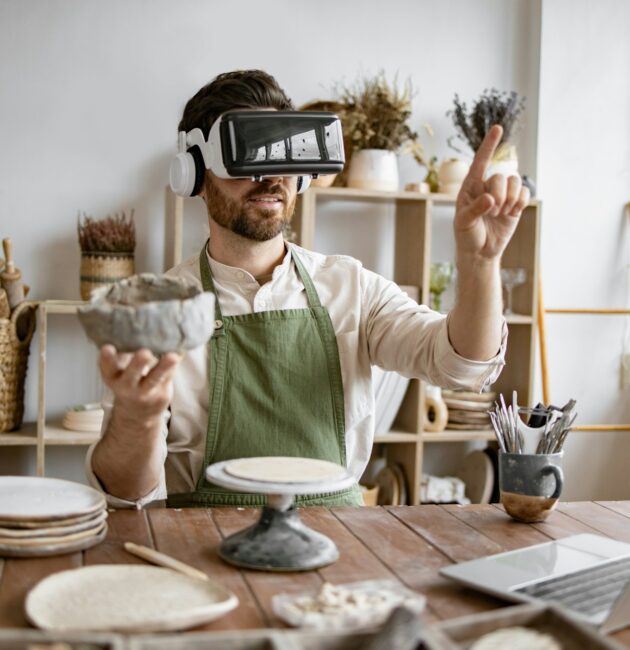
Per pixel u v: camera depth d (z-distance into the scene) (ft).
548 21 12.50
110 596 3.67
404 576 4.15
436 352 5.80
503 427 5.28
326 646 2.93
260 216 6.08
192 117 6.25
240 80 6.20
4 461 11.06
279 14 11.73
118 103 11.28
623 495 13.07
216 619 3.56
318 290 6.48
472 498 12.03
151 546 4.50
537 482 5.10
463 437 11.51
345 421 6.29
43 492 4.73
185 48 11.44
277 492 4.17
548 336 12.73
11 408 10.30
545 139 12.59
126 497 5.16
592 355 12.92
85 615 3.47
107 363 4.09
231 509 5.26
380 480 11.91
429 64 12.32
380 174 11.23
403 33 12.21
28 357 10.80
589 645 3.02
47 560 4.25
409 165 12.30
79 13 11.11
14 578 4.00
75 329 11.28
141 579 3.87
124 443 4.82
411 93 12.23
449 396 11.64
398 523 5.07
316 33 11.87
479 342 5.51
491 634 3.11
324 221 12.00
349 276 6.56
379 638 2.85
